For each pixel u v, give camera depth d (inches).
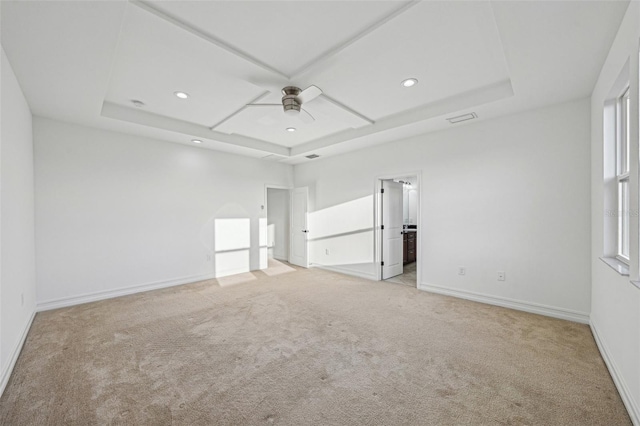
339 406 68.1
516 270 132.9
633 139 65.5
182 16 74.9
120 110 139.5
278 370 83.4
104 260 154.7
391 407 67.5
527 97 114.6
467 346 96.9
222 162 209.0
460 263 151.4
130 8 70.4
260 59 95.8
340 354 92.4
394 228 209.5
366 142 183.6
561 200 120.9
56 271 139.5
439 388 74.4
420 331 109.5
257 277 205.0
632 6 63.4
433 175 161.5
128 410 66.6
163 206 178.4
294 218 256.8
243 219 222.4
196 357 90.9
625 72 75.6
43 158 136.0
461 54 93.5
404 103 134.5
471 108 126.0
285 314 129.2
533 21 70.7
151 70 103.6
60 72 94.3
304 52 92.0
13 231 93.0
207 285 182.2
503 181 136.1
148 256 171.5
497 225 138.3
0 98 79.7
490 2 65.4
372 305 141.0
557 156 121.6
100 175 153.8
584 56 85.9
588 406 67.1
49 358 90.0
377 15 75.2
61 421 63.0
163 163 178.5
